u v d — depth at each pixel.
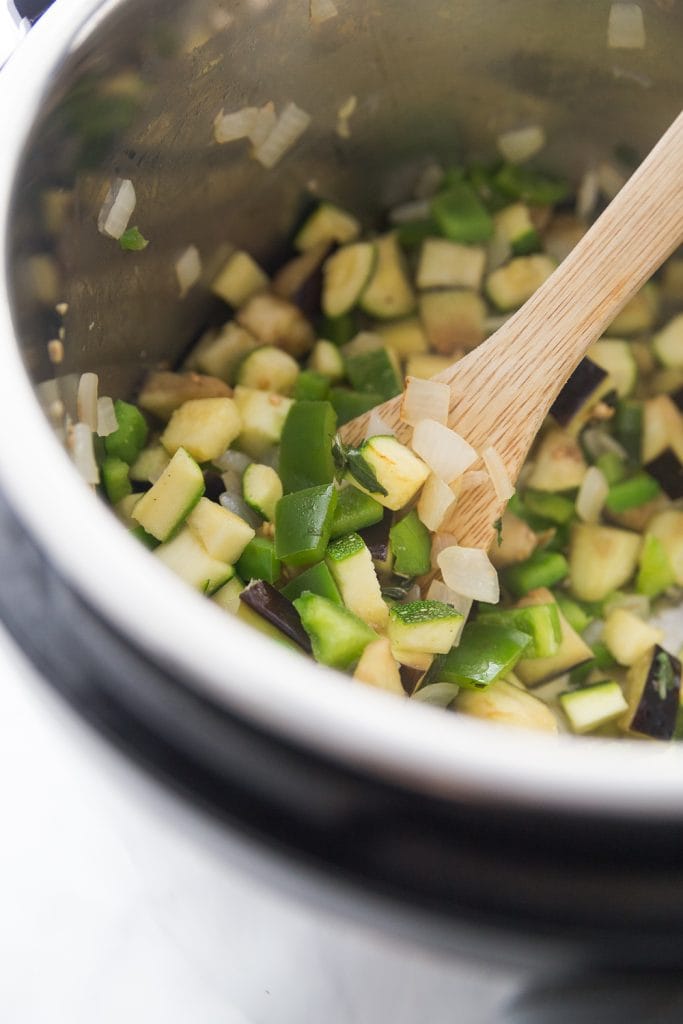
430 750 0.36
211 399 0.54
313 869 0.37
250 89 0.52
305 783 0.37
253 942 0.45
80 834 0.54
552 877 0.37
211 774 0.38
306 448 0.52
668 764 0.36
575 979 0.39
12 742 0.55
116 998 0.53
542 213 0.60
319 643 0.47
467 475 0.50
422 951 0.39
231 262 0.57
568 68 0.55
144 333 0.54
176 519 0.49
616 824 0.36
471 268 0.60
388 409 0.52
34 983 0.53
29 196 0.44
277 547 0.49
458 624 0.48
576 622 0.55
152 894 0.50
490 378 0.50
